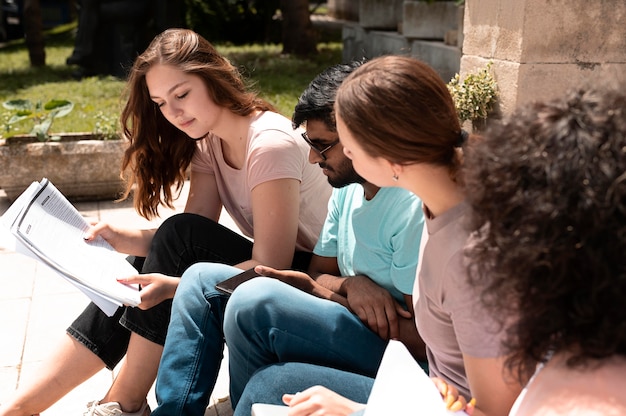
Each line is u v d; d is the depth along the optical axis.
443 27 9.77
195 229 2.66
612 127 1.15
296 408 1.78
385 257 2.24
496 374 1.59
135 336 2.57
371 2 11.60
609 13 4.31
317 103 2.15
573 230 1.11
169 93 2.63
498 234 1.18
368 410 1.58
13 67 13.12
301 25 13.30
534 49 4.34
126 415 2.61
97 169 5.87
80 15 11.41
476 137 1.60
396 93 1.58
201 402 2.37
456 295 1.62
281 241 2.56
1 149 5.76
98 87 10.29
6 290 4.23
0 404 3.03
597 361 1.17
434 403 1.57
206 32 15.82
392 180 1.71
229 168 2.82
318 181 2.72
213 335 2.38
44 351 3.52
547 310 1.16
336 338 2.17
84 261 2.48
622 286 1.10
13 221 2.40
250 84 2.92
